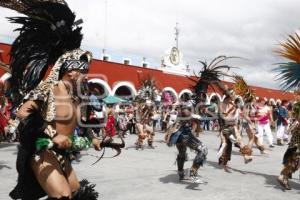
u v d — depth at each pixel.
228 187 6.64
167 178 7.25
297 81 6.74
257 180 7.38
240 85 10.52
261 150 11.92
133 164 8.97
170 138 6.89
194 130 6.95
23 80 3.41
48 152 3.24
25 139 3.10
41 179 3.15
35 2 3.43
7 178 6.93
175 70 48.03
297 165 6.56
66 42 3.47
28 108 3.13
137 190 6.18
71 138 3.41
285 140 16.83
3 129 8.41
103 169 8.15
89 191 3.45
